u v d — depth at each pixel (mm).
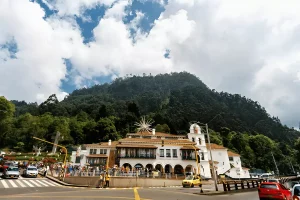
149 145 51312
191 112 136375
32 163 49250
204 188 28625
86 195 17203
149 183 32188
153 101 176500
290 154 100625
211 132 101812
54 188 23531
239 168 59844
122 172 32594
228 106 185250
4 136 91250
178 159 50781
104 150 56188
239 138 98875
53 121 104375
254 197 19328
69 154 73875
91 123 104125
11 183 25859
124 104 148875
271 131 151750
